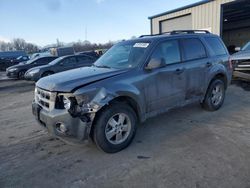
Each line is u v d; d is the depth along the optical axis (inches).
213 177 113.3
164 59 165.0
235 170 118.2
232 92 291.4
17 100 330.6
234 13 803.4
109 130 139.4
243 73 282.7
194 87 187.8
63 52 1194.0
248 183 107.6
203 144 149.3
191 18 605.9
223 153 136.1
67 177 119.9
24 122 212.8
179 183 109.9
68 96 127.1
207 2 553.6
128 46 175.3
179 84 174.6
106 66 167.3
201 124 184.2
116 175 119.4
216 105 213.6
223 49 221.0
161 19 695.1
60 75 151.6
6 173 125.5
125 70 149.3
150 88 155.7
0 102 323.6
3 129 195.8
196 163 126.7
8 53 1312.7
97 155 140.9
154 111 163.0
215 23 543.5
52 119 130.6
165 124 187.2
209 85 203.6
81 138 129.6
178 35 182.1
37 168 129.6
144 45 164.4
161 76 161.0
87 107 127.6
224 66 213.9
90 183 113.9
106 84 135.4
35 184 115.0
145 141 157.8
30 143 162.9
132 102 149.3
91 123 130.0
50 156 142.6
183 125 183.6
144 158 135.0
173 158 133.3
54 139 167.5
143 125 186.7
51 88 132.6
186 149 143.6
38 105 146.0
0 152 150.5
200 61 190.4
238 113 207.8
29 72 486.6
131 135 148.8
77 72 155.4
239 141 151.2
